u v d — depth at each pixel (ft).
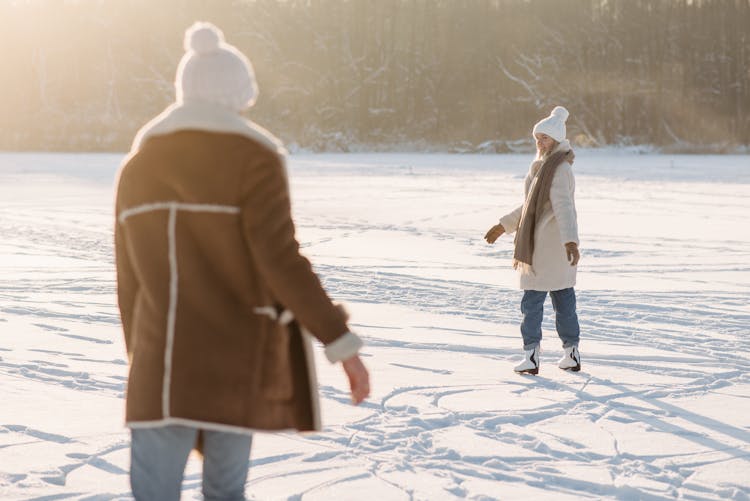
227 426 6.93
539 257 19.19
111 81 331.16
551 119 19.51
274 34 349.82
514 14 357.20
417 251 44.19
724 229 55.62
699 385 18.48
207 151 6.96
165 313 6.97
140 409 6.97
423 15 358.84
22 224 55.42
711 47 353.31
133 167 7.18
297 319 7.04
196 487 11.55
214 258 7.01
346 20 353.10
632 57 353.51
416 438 14.24
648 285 33.73
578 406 16.62
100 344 21.95
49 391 16.94
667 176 130.52
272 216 6.88
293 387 7.34
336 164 183.21
